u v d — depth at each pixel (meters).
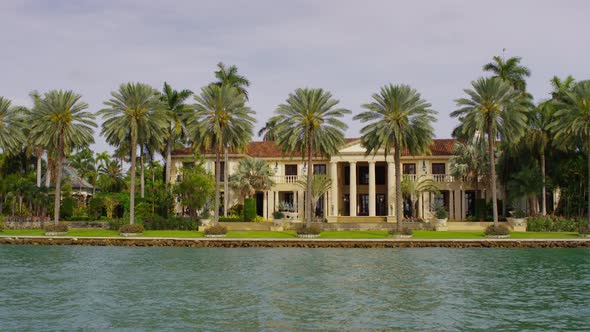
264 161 69.31
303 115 58.12
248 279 29.50
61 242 52.25
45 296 24.50
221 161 74.94
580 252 44.25
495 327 19.05
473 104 57.31
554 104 60.31
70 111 61.97
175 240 50.62
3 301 23.36
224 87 59.34
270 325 19.33
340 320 20.02
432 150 73.44
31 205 73.50
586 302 23.22
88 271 32.69
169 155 72.50
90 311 21.47
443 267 34.53
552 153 65.38
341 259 39.16
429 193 71.69
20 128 67.12
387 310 21.67
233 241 49.72
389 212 70.19
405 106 56.16
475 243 48.44
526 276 30.59
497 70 69.38
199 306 22.41
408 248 47.97
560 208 66.81
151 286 27.25
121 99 60.16
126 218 62.53
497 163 66.56
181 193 67.12
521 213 60.00
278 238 52.12
